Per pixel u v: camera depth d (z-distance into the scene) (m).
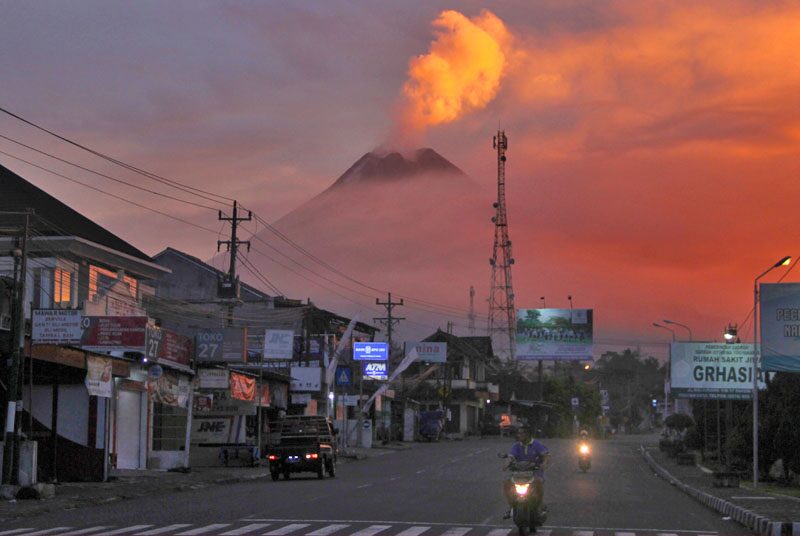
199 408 43.41
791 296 33.69
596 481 35.81
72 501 23.75
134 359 33.66
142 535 17.02
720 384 41.84
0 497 23.83
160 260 75.56
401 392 91.50
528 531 18.02
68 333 26.44
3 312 33.69
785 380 36.97
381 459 53.25
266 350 46.75
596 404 129.25
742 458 41.09
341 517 20.72
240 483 33.91
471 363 113.88
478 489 29.69
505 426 106.50
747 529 19.56
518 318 108.56
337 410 69.50
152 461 37.62
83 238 39.34
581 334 107.06
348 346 79.94
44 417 32.12
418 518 20.55
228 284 56.59
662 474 41.78
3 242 38.03
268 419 54.75
